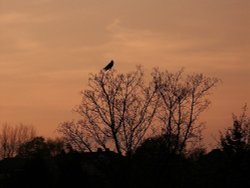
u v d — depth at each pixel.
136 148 66.62
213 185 56.84
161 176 65.25
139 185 66.00
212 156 59.16
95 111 67.25
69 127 67.50
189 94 68.81
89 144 67.25
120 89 67.81
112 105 67.25
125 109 67.38
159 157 65.69
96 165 68.19
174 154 66.06
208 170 58.75
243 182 54.53
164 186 65.19
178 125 67.81
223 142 55.56
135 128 67.00
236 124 55.31
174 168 65.56
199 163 63.16
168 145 66.12
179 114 68.31
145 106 68.12
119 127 66.75
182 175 65.12
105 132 66.88
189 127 68.00
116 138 66.62
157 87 68.88
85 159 72.44
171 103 68.56
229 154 55.25
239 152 54.94
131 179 65.88
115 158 66.06
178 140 67.00
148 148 66.38
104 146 66.94
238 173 54.78
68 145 68.81
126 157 66.00
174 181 65.06
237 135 55.12
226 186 55.25
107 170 66.50
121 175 65.69
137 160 66.19
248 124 55.44
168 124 67.75
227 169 55.31
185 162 66.12
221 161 56.19
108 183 72.19
